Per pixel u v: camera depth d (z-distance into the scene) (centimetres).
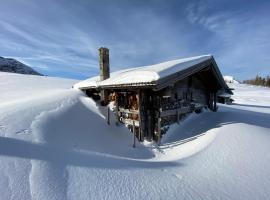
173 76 703
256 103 2742
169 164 475
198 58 847
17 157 387
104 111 966
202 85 1093
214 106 1146
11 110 688
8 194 287
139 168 429
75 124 742
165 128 797
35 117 656
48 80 2353
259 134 633
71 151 481
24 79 2266
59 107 824
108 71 1071
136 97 834
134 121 785
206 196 320
